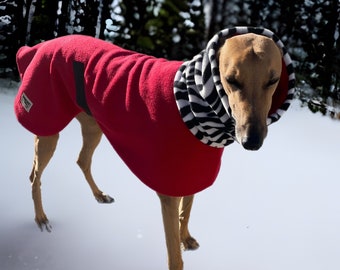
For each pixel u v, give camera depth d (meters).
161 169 2.39
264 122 2.04
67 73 2.79
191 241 3.08
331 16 5.41
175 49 5.79
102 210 3.46
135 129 2.44
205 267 2.97
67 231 3.19
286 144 4.77
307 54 5.63
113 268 2.89
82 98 2.78
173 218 2.54
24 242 3.04
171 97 2.29
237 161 4.36
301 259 3.13
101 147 4.34
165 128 2.31
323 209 3.76
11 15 5.04
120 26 5.61
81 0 5.27
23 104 2.99
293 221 3.56
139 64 2.49
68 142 4.33
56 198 3.54
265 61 2.00
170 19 5.69
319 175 4.28
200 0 5.68
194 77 2.19
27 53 3.13
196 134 2.28
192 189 2.46
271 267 3.03
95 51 2.72
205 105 2.20
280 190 3.97
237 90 2.03
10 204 3.39
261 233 3.37
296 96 5.61
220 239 3.26
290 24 5.60
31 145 4.16
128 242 3.15
